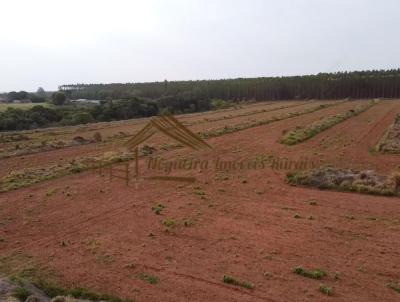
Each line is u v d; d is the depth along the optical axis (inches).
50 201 707.4
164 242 509.4
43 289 386.0
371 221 581.9
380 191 719.1
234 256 464.1
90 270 430.3
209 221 589.3
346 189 751.7
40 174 924.6
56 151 1334.9
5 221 600.7
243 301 365.7
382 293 380.2
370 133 1505.9
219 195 735.7
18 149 1349.7
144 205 673.6
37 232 552.1
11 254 475.8
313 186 783.7
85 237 530.6
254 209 647.1
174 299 369.4
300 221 585.9
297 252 474.6
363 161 1007.0
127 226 571.5
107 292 382.3
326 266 436.8
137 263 446.6
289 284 396.5
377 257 460.1
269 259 455.5
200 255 467.5
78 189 789.2
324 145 1263.5
